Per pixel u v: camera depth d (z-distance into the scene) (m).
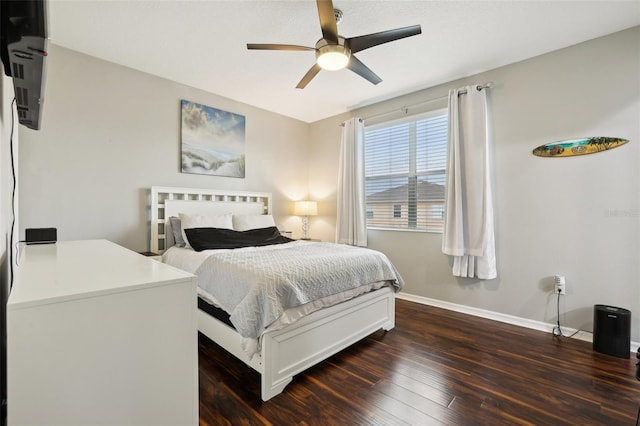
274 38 2.52
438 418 1.56
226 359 2.15
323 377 1.94
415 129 3.70
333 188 4.59
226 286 2.00
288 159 4.63
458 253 3.08
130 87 3.06
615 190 2.42
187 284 0.86
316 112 4.46
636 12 2.16
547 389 1.82
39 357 0.63
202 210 3.57
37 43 0.71
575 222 2.60
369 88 3.56
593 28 2.36
